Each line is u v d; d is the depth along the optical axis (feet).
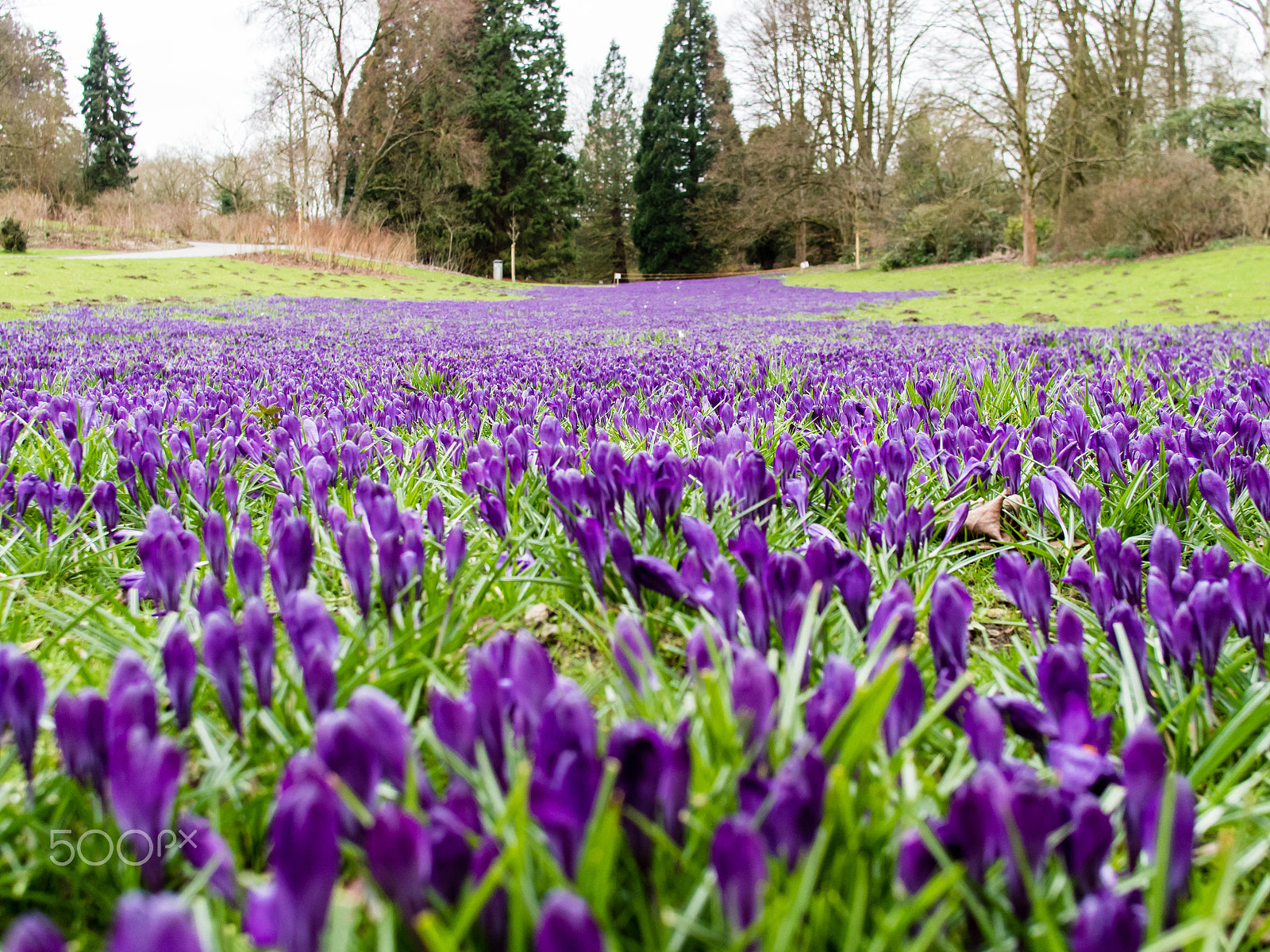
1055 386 16.43
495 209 188.14
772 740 3.64
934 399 15.51
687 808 3.17
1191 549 8.38
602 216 241.76
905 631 4.35
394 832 2.43
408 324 50.26
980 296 81.05
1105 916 2.51
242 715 4.27
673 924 2.73
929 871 2.82
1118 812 3.56
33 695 3.60
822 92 159.02
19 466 10.24
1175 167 95.81
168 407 13.87
